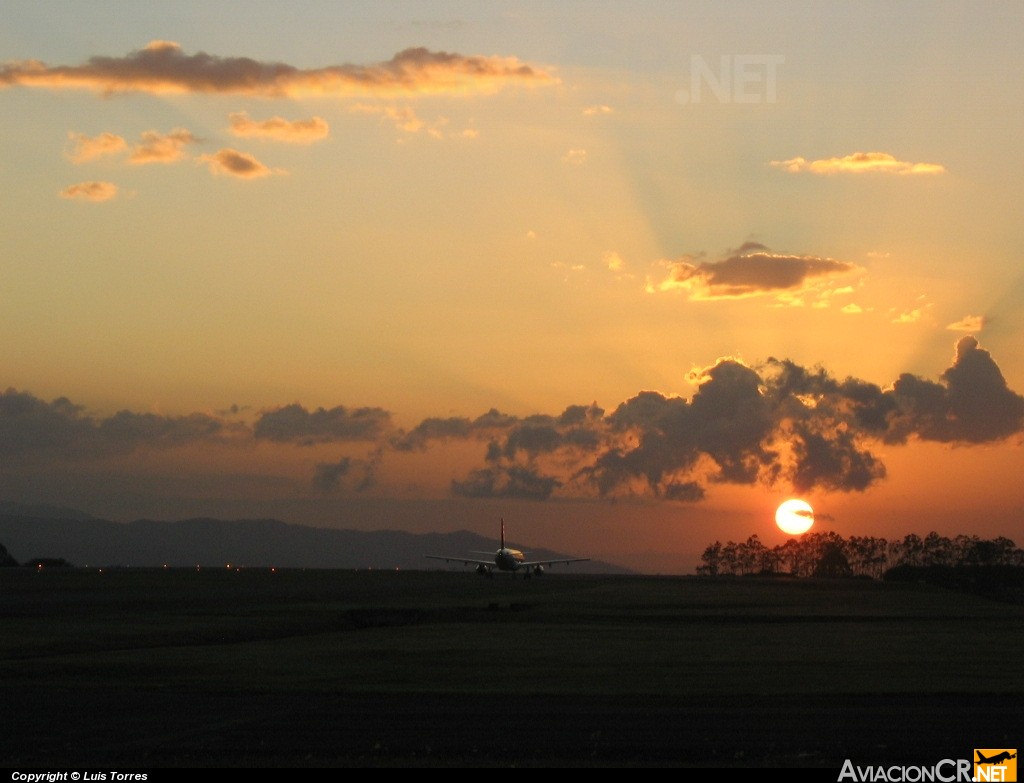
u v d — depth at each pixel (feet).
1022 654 196.54
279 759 94.02
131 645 205.05
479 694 131.95
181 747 99.50
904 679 148.97
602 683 143.84
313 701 126.31
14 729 108.68
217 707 122.01
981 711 118.01
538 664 170.40
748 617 317.22
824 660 179.11
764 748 97.96
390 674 155.22
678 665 169.27
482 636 232.94
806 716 114.52
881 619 317.22
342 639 224.12
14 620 256.52
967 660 181.16
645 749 97.40
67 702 125.80
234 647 201.77
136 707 122.11
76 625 242.99
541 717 114.42
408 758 94.02
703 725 109.09
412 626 270.05
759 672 158.51
